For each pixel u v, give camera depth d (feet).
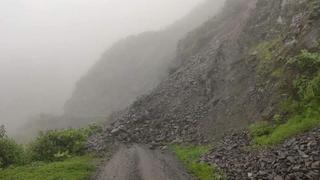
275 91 98.68
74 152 111.75
